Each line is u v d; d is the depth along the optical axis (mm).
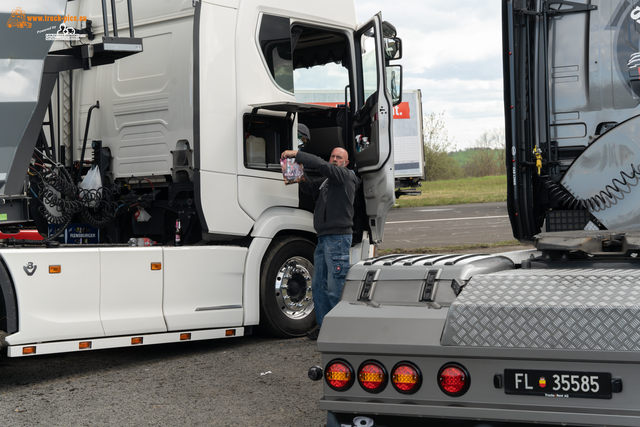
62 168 6359
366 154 6887
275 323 6398
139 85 6500
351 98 7223
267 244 6293
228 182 6023
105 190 6590
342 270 5902
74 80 6992
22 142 4746
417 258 2898
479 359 2309
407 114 22375
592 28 4734
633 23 4660
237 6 6160
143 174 6477
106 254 5195
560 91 4801
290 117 6539
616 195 3984
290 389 4715
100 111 6801
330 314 2605
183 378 5094
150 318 5418
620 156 3965
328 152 7289
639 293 2195
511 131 4660
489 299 2363
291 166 5945
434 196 33438
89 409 4328
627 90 4672
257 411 4223
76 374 5289
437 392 2367
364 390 2469
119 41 5250
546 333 2213
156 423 4027
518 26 4770
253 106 6188
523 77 4758
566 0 4762
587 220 4445
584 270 2525
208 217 5867
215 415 4156
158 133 6355
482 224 18656
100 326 5125
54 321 4906
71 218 6324
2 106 4484
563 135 4805
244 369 5328
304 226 6625
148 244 6059
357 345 2475
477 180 46281
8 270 4758
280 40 6508
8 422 4066
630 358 2088
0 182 4621
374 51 6805
